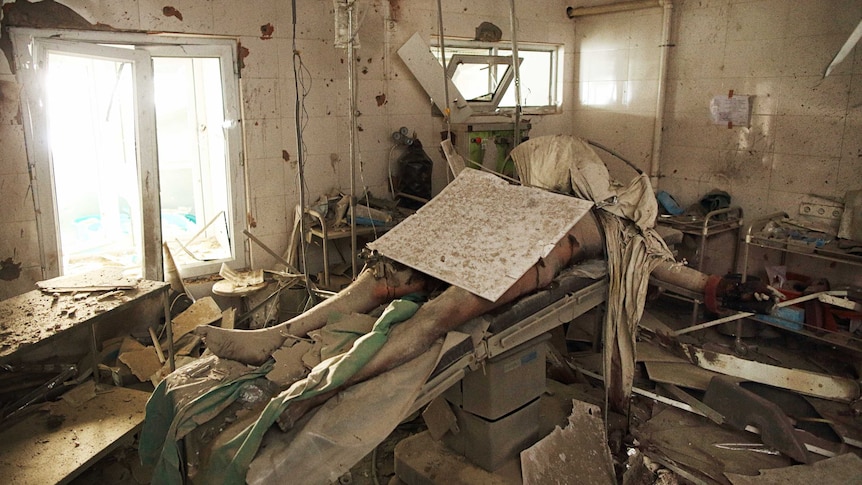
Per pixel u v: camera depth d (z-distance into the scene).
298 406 1.75
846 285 3.57
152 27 3.39
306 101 3.98
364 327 2.18
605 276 2.73
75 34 3.20
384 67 4.23
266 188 3.94
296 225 3.94
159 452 2.00
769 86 3.86
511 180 3.06
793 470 2.58
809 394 3.04
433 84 4.36
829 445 2.76
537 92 5.16
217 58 3.67
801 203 3.78
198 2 3.50
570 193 2.90
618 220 2.84
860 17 3.38
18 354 2.12
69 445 2.47
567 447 2.52
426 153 4.54
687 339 3.77
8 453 2.41
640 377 3.41
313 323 2.26
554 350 3.46
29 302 2.55
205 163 4.70
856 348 3.09
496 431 2.44
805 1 3.61
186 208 5.17
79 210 5.05
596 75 4.98
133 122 3.42
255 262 3.97
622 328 2.84
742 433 2.93
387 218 3.89
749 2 3.89
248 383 1.96
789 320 3.33
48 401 2.84
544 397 3.13
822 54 3.58
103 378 3.13
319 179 4.14
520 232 2.49
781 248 3.45
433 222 2.68
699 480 2.56
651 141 4.62
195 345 3.40
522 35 4.80
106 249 4.85
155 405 1.98
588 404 2.70
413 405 1.94
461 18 4.49
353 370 1.86
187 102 4.63
